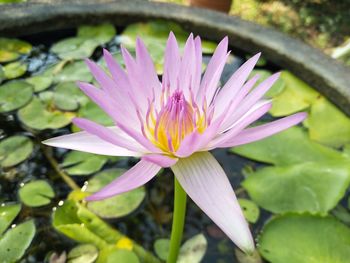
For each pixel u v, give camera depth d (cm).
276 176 21
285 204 20
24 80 26
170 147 12
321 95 25
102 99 13
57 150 22
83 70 27
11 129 23
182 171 12
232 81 14
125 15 29
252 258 18
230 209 12
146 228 19
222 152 23
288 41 27
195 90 14
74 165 21
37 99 24
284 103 25
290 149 22
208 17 29
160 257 18
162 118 13
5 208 19
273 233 18
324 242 18
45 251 18
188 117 13
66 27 29
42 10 28
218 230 19
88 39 29
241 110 13
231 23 28
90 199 11
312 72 25
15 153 22
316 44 48
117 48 28
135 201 20
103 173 21
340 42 49
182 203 14
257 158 22
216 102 14
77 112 24
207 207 12
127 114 13
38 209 19
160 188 21
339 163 21
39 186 20
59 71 27
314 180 20
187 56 14
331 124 23
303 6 55
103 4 29
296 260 17
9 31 28
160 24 29
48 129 23
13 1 32
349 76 24
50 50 28
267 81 13
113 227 19
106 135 12
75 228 18
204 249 18
